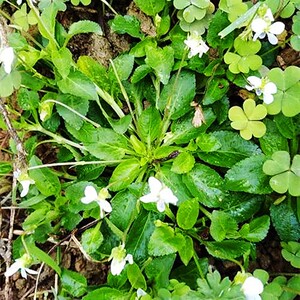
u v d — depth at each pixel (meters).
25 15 0.13
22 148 0.12
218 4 0.14
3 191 0.14
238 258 0.13
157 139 0.13
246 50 0.12
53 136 0.13
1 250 0.13
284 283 0.12
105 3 0.14
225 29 0.12
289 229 0.12
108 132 0.13
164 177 0.13
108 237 0.13
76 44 0.14
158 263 0.12
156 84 0.13
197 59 0.13
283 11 0.13
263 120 0.13
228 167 0.12
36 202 0.13
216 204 0.12
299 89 0.12
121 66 0.13
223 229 0.12
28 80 0.13
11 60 0.12
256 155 0.12
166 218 0.13
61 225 0.13
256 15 0.12
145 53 0.14
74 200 0.12
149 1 0.13
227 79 0.13
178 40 0.14
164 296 0.11
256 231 0.12
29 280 0.14
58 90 0.14
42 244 0.14
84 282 0.13
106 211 0.12
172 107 0.13
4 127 0.13
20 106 0.13
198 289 0.10
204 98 0.13
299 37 0.13
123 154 0.13
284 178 0.11
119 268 0.11
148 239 0.12
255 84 0.12
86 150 0.13
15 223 0.14
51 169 0.14
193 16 0.13
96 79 0.13
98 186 0.13
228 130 0.13
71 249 0.14
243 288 0.10
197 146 0.13
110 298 0.12
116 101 0.14
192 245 0.12
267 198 0.13
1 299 0.14
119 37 0.14
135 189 0.12
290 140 0.13
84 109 0.13
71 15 0.15
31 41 0.14
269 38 0.12
